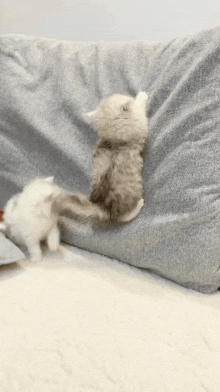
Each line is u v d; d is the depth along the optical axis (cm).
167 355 78
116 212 101
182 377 73
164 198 99
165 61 109
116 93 116
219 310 92
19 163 127
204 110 94
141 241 101
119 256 109
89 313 89
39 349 79
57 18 162
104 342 81
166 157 100
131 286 100
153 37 153
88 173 114
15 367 75
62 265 108
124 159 102
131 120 104
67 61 126
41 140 122
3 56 135
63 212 114
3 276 102
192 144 95
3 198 134
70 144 117
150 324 86
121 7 153
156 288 100
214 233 91
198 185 94
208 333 84
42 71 129
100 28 160
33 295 95
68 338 82
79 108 118
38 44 137
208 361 77
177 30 149
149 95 109
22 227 106
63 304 92
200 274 96
